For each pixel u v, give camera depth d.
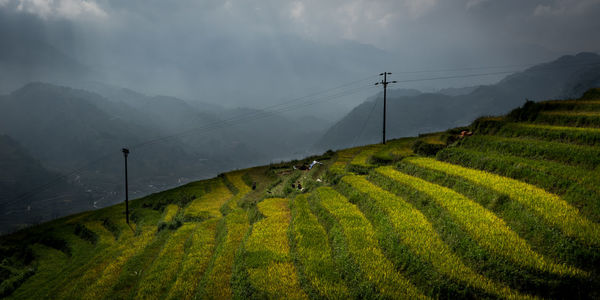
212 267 17.08
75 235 44.84
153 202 55.50
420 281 11.50
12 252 42.97
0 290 28.44
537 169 18.31
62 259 38.06
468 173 21.11
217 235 24.22
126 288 19.30
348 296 11.53
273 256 15.71
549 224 12.20
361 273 12.25
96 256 29.41
